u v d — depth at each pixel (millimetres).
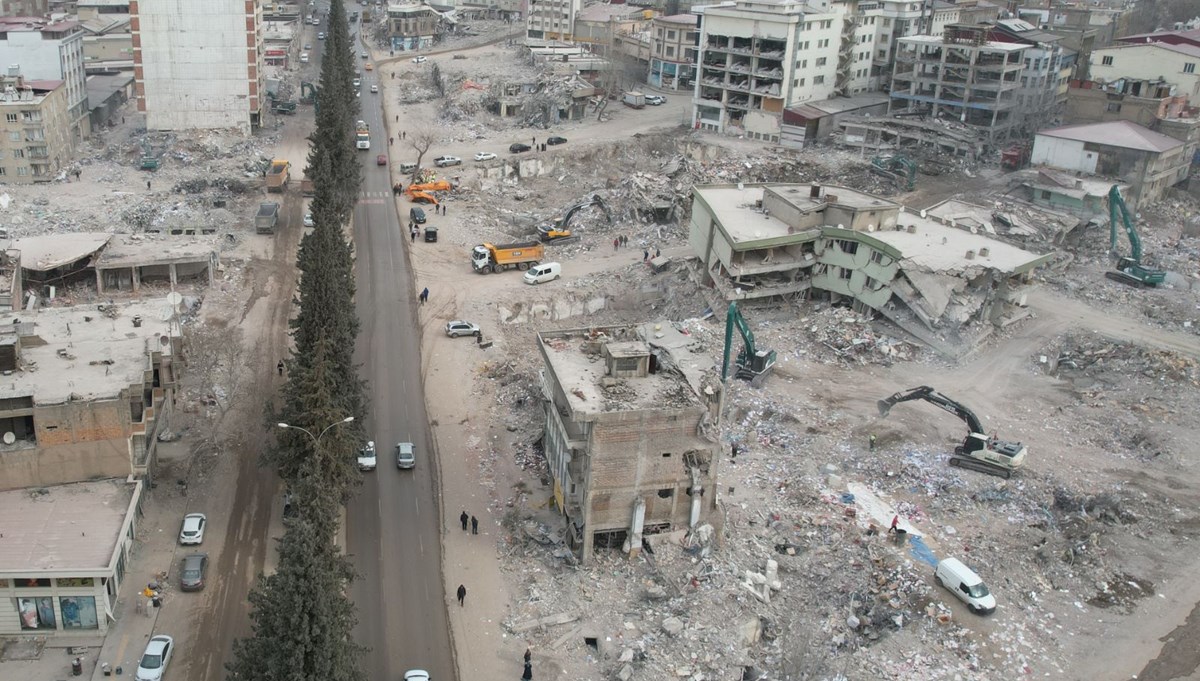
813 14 170625
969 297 100938
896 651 60719
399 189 148500
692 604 64250
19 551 60594
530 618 63875
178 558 67750
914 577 66688
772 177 154625
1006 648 61625
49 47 151500
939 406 88562
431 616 64125
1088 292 114750
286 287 114438
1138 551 71500
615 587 66562
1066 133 145375
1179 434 86938
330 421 68000
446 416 89062
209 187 142750
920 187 150375
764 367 92938
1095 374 98500
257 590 57750
